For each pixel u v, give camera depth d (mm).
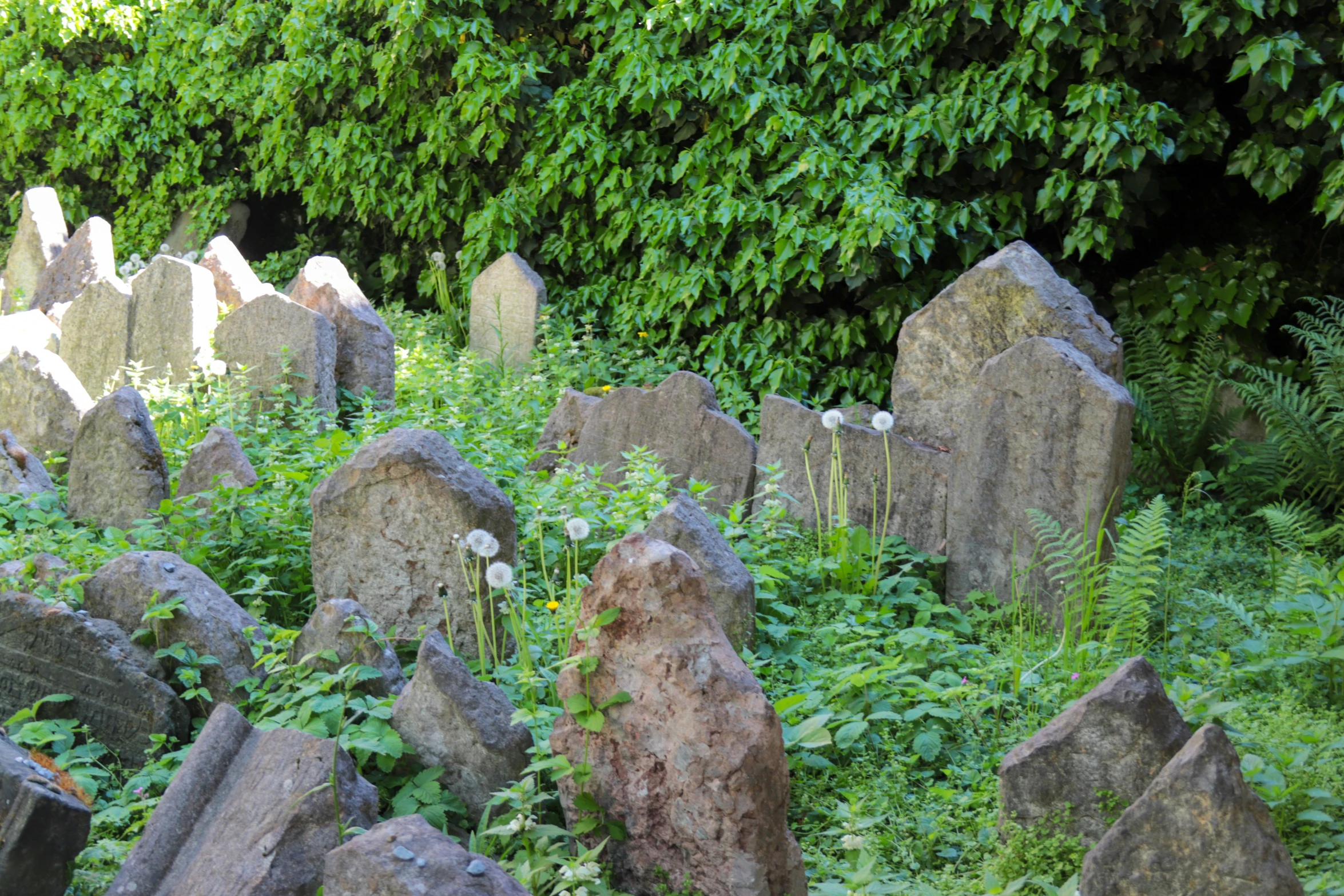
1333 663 3807
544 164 9078
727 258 8219
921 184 7629
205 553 4637
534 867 2699
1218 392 6723
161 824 2797
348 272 10961
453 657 3195
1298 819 2959
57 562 4082
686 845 2756
